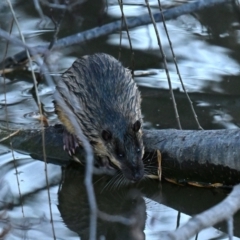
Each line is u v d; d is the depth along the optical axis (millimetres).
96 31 14586
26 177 10922
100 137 10742
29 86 13859
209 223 5594
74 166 11242
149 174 10766
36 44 15000
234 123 12234
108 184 10797
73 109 10844
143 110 12781
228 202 5828
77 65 11344
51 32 15641
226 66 14258
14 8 16500
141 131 10633
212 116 12508
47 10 16141
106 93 10820
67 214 9938
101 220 9789
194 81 13734
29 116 12594
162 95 13297
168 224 9773
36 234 9312
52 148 11367
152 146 10695
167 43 15086
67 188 10695
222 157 10219
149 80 13836
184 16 16172
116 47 14984
